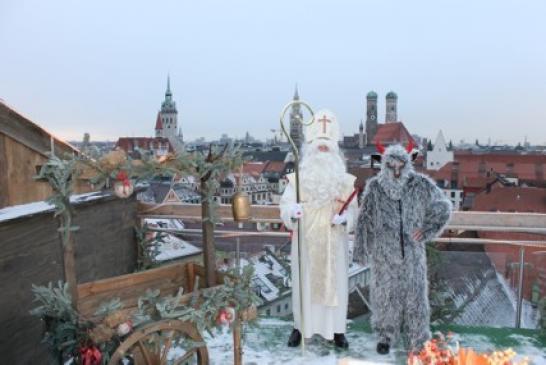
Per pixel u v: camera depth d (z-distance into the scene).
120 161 2.42
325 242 3.19
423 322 3.09
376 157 3.30
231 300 2.59
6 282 2.59
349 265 3.61
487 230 3.76
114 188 2.45
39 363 2.87
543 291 3.73
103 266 3.75
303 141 3.37
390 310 3.14
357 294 3.93
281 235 4.04
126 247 4.12
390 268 3.10
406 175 3.10
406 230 3.08
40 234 2.89
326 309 3.27
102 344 2.26
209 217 2.78
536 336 3.63
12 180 3.04
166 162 2.54
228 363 3.20
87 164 2.38
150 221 4.42
